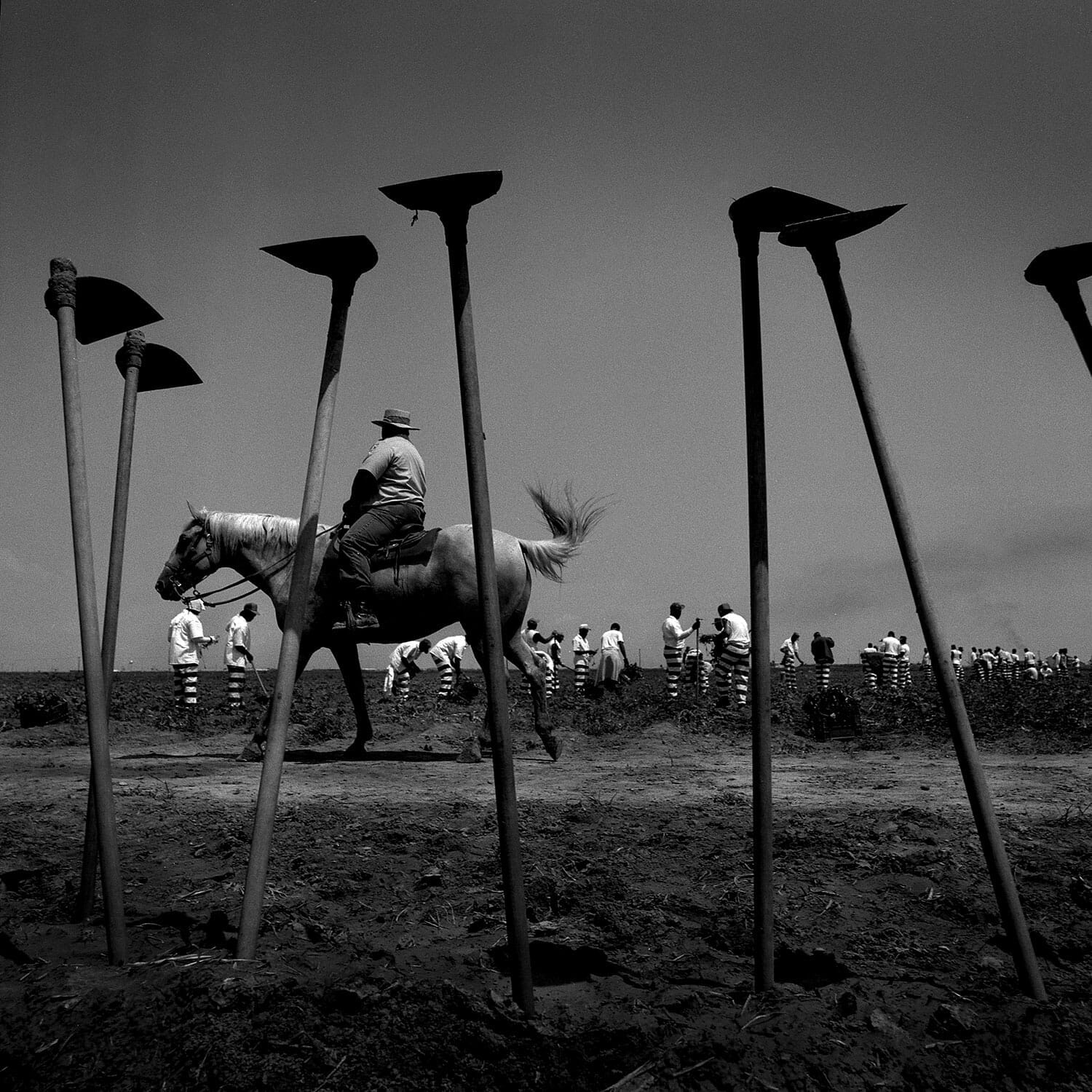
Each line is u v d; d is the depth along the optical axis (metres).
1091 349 2.88
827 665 24.08
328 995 2.49
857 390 2.81
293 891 4.11
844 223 2.75
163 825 5.53
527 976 2.53
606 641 21.31
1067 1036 2.49
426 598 9.20
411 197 2.68
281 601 9.34
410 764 9.36
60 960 3.05
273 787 2.85
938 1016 2.55
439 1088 2.23
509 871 2.54
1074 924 3.59
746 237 2.84
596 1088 2.27
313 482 3.01
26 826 5.50
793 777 8.57
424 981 2.60
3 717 15.10
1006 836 5.17
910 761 10.24
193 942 3.22
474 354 2.66
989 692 23.75
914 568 2.76
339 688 28.16
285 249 3.00
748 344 2.82
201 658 15.68
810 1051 2.39
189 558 9.45
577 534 9.61
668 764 9.82
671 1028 2.49
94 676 3.00
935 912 3.78
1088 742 11.73
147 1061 2.30
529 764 9.55
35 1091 2.26
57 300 3.04
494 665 2.58
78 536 2.99
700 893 4.07
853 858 4.57
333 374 3.07
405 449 9.22
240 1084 2.19
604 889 4.11
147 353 3.73
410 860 4.66
